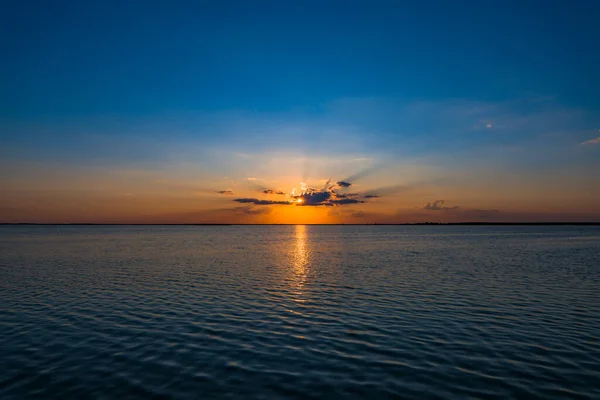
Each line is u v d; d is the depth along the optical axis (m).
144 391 12.57
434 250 75.19
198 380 13.41
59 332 18.92
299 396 12.22
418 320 21.03
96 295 28.30
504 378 13.44
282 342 17.44
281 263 51.41
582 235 155.38
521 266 45.72
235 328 19.67
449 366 14.55
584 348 16.36
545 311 22.91
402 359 15.28
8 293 29.00
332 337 18.12
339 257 60.75
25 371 14.15
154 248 83.19
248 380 13.40
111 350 16.36
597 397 12.02
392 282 34.22
